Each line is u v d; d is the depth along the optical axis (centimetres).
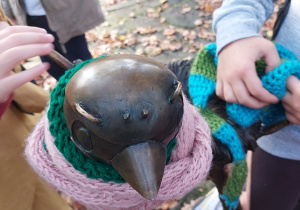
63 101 43
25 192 87
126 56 40
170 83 38
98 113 35
